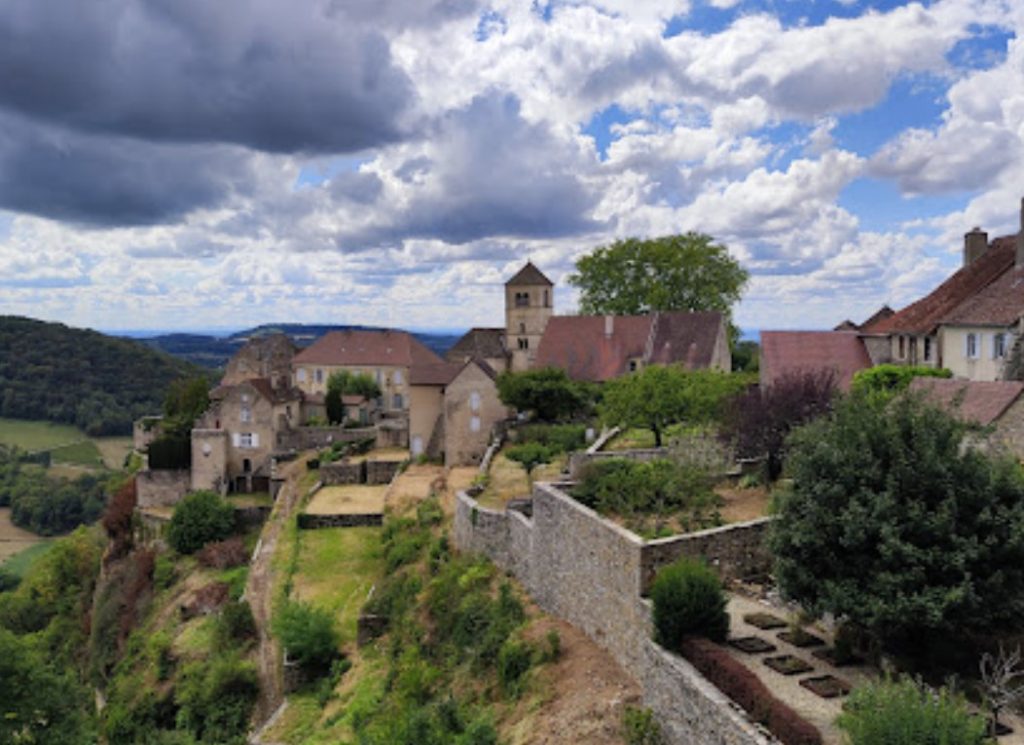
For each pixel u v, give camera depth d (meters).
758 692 14.04
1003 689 13.69
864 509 15.45
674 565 17.98
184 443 57.75
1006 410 23.45
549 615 23.89
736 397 31.17
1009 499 15.51
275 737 26.64
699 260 72.62
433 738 19.72
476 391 50.03
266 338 82.81
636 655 18.61
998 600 14.89
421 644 26.86
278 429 59.62
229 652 34.00
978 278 39.59
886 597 15.06
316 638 30.48
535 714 18.97
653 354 59.75
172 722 33.34
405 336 78.38
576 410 50.66
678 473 25.94
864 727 11.56
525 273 73.81
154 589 45.50
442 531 35.06
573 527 22.58
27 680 28.42
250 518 49.66
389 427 57.66
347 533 43.03
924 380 27.22
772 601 19.31
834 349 43.59
